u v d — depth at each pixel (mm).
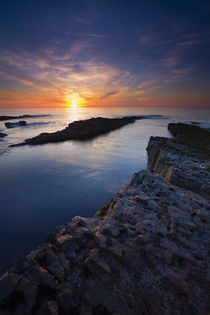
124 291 5160
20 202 26219
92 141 83062
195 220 9406
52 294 5188
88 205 25297
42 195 28625
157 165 30031
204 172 19500
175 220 9141
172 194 12859
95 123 125688
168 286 5398
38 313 4695
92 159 50938
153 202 11133
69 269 6023
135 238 7520
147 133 111250
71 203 25844
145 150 61656
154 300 4938
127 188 14461
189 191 15023
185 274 5836
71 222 10305
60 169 42188
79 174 38531
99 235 7840
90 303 4828
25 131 118812
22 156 55344
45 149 65562
